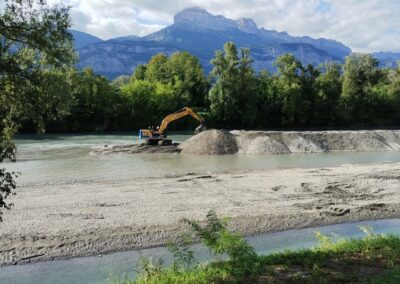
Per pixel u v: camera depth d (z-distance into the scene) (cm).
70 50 845
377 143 4566
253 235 1521
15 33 786
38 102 825
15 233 1407
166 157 3675
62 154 3747
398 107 9519
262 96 8831
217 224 1089
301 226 1631
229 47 8325
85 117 7281
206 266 987
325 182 2377
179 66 9231
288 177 2548
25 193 2008
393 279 867
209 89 8944
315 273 914
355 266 977
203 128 4444
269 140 4178
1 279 1123
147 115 7831
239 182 2377
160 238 1433
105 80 7725
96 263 1238
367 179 2477
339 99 9131
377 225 1673
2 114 827
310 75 9212
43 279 1122
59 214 1639
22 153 3769
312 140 4406
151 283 914
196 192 2095
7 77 790
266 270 937
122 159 3475
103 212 1688
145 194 2033
